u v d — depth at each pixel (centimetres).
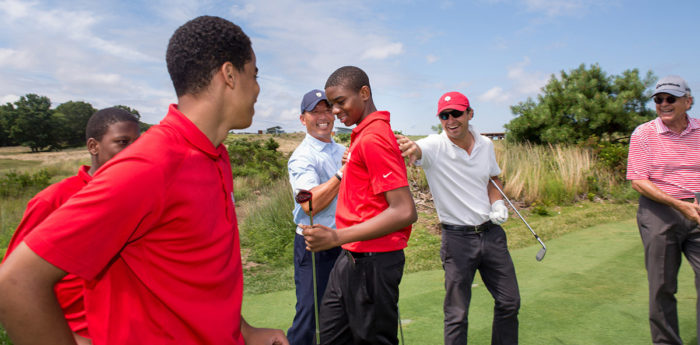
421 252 604
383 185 192
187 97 116
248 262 609
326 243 189
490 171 299
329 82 220
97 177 95
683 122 290
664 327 292
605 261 536
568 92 1388
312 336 293
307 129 329
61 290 162
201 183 109
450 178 284
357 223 209
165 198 100
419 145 289
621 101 1313
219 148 125
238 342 125
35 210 169
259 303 445
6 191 1288
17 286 86
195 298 110
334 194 278
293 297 462
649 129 300
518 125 1437
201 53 113
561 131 1345
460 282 283
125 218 94
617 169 1098
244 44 122
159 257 104
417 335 345
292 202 766
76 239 90
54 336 92
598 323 355
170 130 107
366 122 204
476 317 382
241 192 1210
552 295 423
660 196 285
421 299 431
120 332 104
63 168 2320
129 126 210
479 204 284
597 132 1372
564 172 1008
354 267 211
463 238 284
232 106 120
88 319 107
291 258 612
